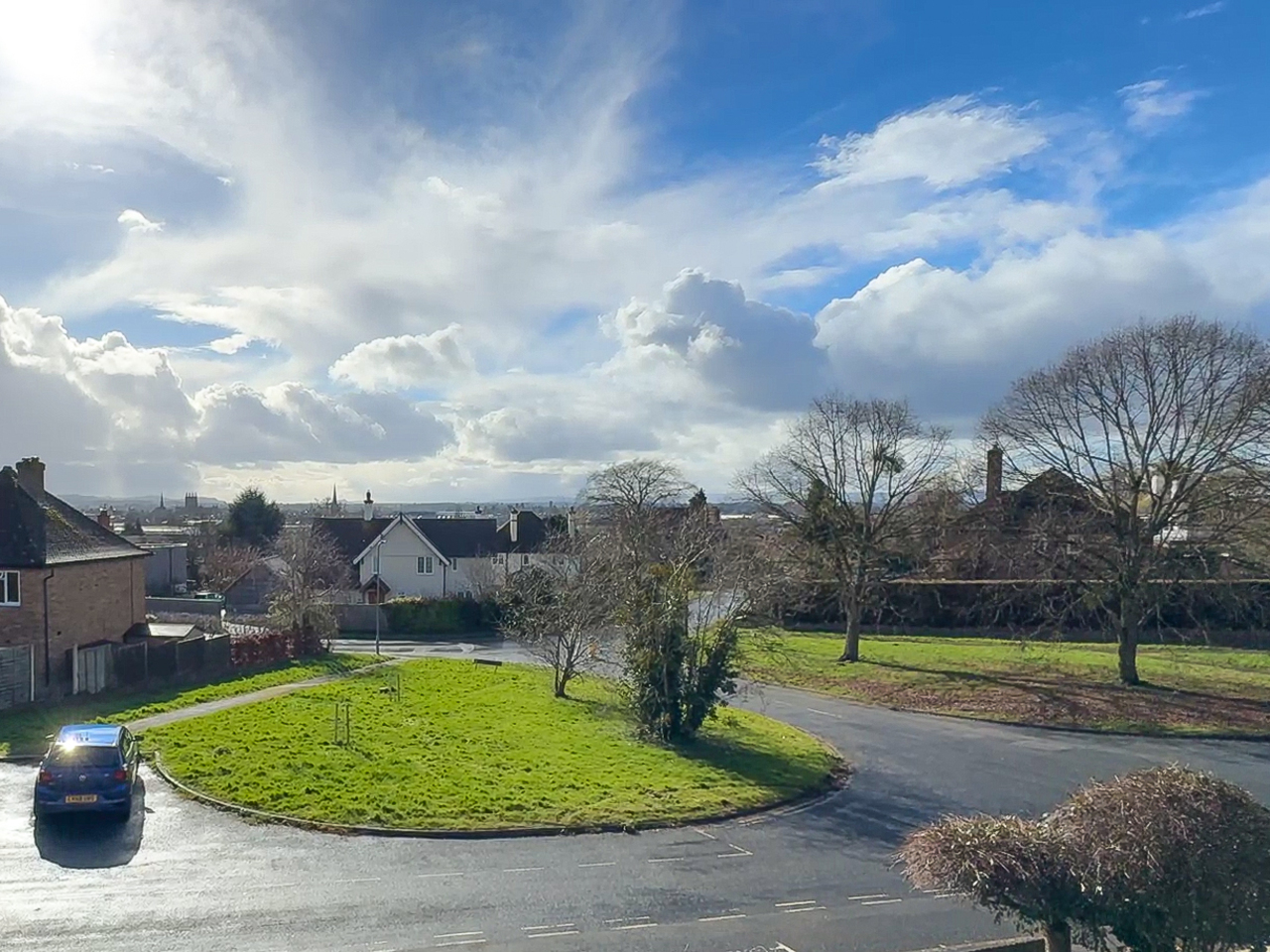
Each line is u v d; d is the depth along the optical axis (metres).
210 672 37.00
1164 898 9.07
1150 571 36.09
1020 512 42.88
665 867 16.92
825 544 46.56
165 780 20.80
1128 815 9.44
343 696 32.47
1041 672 40.44
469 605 60.41
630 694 28.58
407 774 21.44
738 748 26.95
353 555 72.56
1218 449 33.97
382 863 16.47
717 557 28.83
